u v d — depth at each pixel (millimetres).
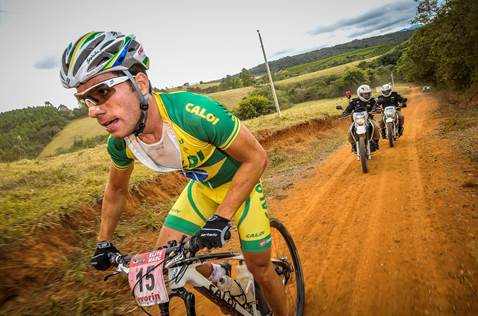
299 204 5953
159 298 1614
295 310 2791
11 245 3961
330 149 12375
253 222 2209
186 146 1865
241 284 2359
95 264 1884
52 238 4504
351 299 2900
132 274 1688
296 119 18266
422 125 14594
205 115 1778
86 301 3436
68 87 1646
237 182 1864
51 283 3814
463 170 5887
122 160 2023
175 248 1704
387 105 10484
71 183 7051
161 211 6270
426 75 30438
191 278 1873
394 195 5438
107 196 2141
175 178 8047
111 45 1603
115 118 1640
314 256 3840
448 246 3438
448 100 25062
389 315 2600
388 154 9047
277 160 10914
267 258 2246
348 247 3895
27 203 5422
